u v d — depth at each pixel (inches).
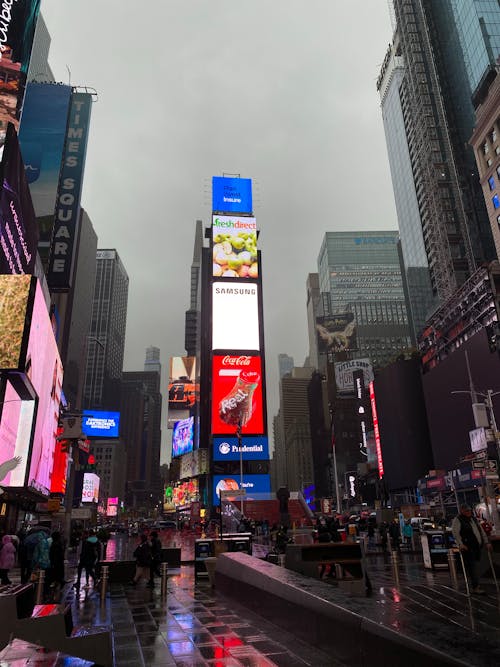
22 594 281.1
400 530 1183.6
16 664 177.5
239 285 3882.9
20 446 1603.1
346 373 6850.4
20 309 1424.7
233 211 4133.9
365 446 5723.4
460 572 688.4
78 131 2701.8
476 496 2070.6
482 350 3117.6
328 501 4773.6
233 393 3585.1
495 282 3132.4
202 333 5324.8
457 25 5497.1
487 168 3693.4
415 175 6033.5
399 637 194.1
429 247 5551.2
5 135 1560.0
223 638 343.3
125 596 582.2
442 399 3627.0
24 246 1711.4
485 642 178.5
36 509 2065.7
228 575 539.5
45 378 1919.3
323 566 497.4
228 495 1542.8
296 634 315.6
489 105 3607.3
